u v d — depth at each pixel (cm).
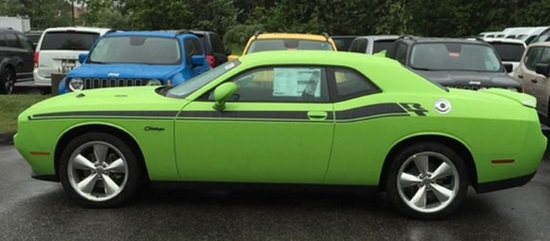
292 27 2153
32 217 523
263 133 515
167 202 570
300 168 520
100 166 540
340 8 2130
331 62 528
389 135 512
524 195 617
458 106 515
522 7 3300
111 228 498
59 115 533
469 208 569
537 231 506
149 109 525
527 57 1119
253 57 541
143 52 957
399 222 524
